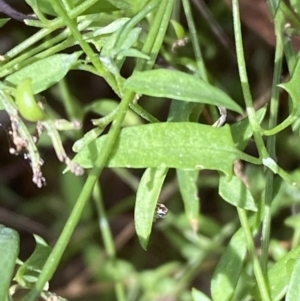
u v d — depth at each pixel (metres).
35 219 0.54
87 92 0.51
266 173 0.29
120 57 0.26
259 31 0.39
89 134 0.27
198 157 0.27
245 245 0.29
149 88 0.25
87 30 0.31
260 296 0.29
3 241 0.24
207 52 0.44
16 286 0.27
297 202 0.39
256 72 0.45
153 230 0.53
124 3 0.28
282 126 0.27
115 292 0.49
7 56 0.28
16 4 0.40
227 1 0.39
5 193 0.54
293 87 0.27
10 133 0.31
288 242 0.41
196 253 0.46
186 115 0.31
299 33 0.31
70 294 0.49
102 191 0.55
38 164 0.26
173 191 0.48
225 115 0.29
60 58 0.26
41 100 0.27
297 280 0.27
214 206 0.50
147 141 0.27
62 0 0.27
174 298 0.45
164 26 0.27
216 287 0.29
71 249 0.48
